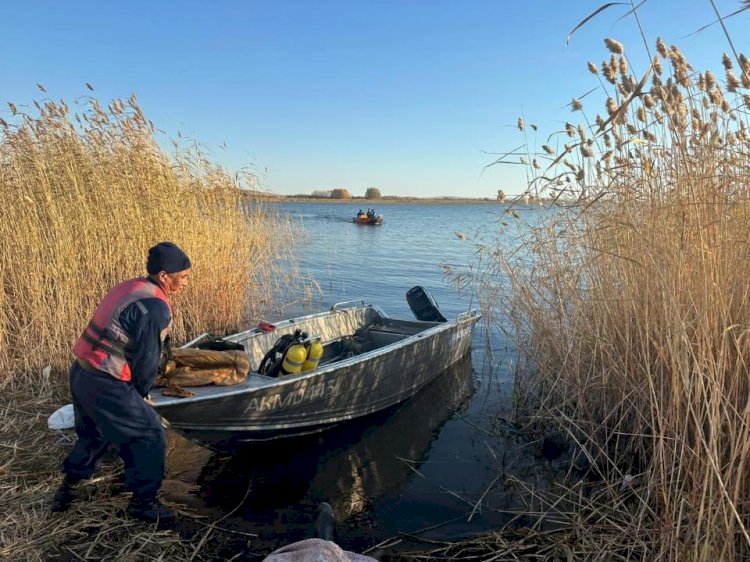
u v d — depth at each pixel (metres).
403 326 7.06
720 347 3.09
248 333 5.64
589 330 4.65
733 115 3.78
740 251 3.42
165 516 3.47
